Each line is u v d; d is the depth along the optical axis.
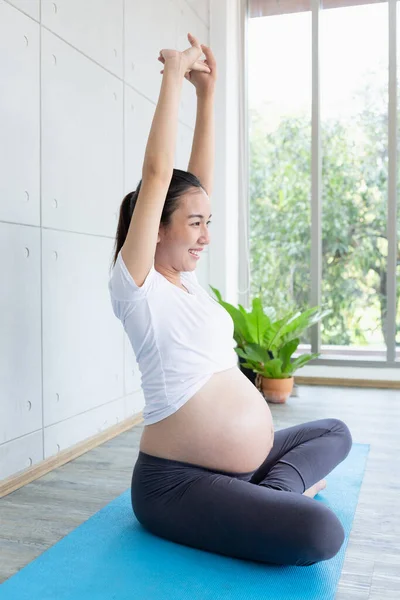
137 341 1.46
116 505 1.81
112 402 2.68
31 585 1.34
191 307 1.46
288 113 4.08
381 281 3.94
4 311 1.96
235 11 4.05
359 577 1.40
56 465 2.23
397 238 3.89
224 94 3.87
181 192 1.46
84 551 1.50
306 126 4.04
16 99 1.99
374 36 3.90
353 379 3.86
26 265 2.06
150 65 3.02
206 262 3.89
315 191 3.97
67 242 2.30
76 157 2.35
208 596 1.29
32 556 1.51
